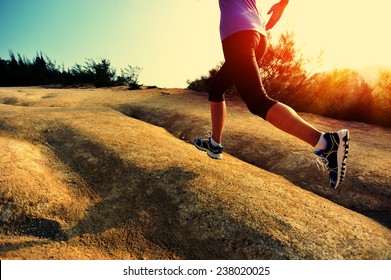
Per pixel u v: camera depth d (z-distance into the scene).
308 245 1.67
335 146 1.56
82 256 1.65
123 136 3.36
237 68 1.72
